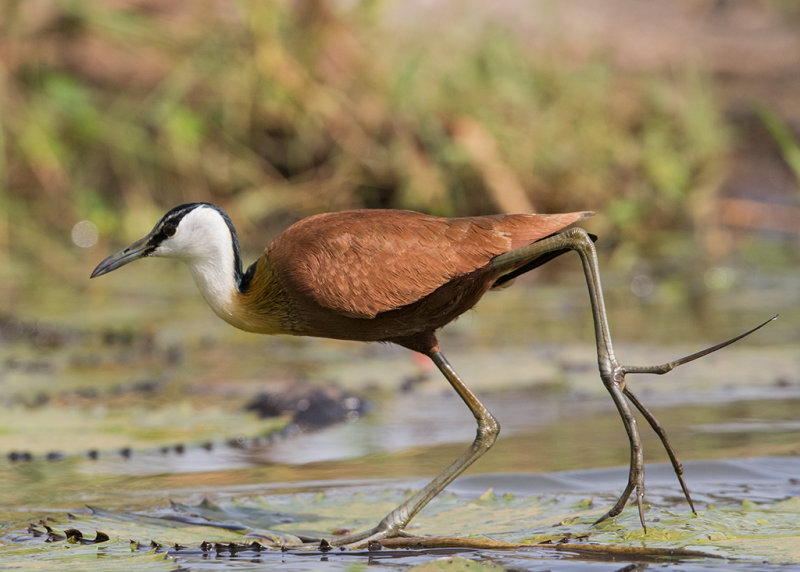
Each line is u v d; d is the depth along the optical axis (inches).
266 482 323.3
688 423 374.9
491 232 283.6
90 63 764.6
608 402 411.2
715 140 746.2
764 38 916.6
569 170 727.7
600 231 722.8
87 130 735.7
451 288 286.5
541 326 556.1
